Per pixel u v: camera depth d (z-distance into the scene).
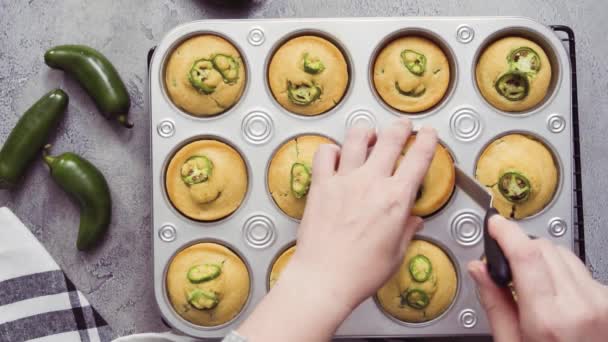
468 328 0.72
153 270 0.73
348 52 0.74
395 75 0.74
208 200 0.73
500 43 0.75
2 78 0.84
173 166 0.74
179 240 0.73
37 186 0.83
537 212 0.74
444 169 0.72
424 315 0.72
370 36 0.74
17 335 0.81
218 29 0.74
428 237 0.73
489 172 0.73
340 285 0.60
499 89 0.74
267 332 0.59
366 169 0.64
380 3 0.84
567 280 0.57
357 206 0.62
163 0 0.84
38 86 0.84
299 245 0.63
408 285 0.72
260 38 0.74
